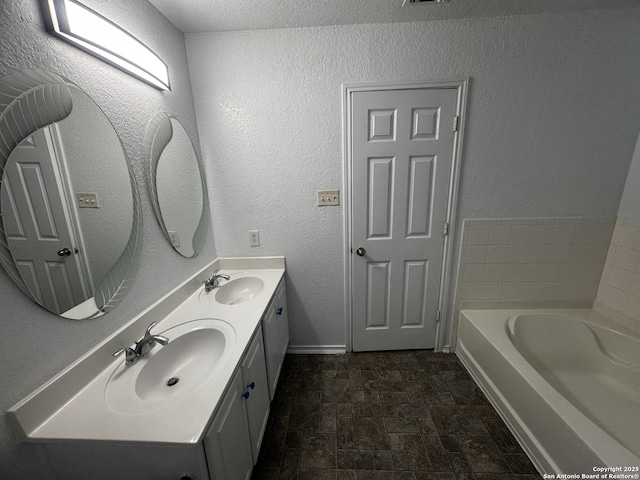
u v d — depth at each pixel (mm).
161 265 1345
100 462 758
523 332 1839
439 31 1547
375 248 1916
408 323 2084
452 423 1522
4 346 696
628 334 1636
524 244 1860
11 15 699
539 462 1263
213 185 1850
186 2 1319
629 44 1522
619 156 1682
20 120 719
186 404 799
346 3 1360
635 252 1681
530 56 1558
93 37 908
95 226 959
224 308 1387
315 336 2145
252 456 1193
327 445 1414
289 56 1622
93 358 921
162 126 1379
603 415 1402
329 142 1742
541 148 1689
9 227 697
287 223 1907
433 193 1793
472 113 1651
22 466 736
